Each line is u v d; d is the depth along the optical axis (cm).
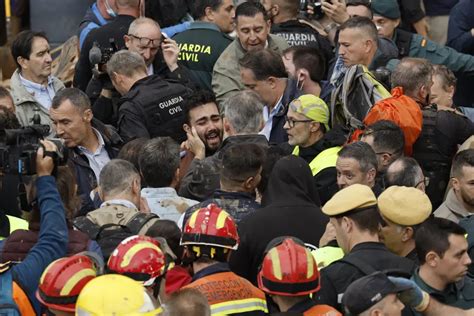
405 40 3691
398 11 3662
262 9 3341
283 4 3597
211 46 3438
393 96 2812
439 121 2823
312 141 2800
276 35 3500
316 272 1875
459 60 3691
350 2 3606
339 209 2080
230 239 1981
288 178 2338
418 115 2759
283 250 1875
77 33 3981
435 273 2031
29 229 2083
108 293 1652
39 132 2066
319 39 3594
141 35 3253
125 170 2380
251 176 2391
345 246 2105
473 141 2780
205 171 2686
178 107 3092
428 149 2816
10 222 2336
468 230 2381
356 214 2073
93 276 1803
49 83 3356
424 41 3694
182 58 3447
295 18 3622
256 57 3075
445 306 1891
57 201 2025
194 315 1742
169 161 2542
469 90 3762
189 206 2550
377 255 2055
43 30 4281
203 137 2967
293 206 2309
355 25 3052
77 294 1786
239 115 2731
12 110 2995
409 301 1862
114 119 3200
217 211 2006
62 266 1803
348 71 2903
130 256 1867
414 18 4122
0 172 2161
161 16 3838
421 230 2039
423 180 2486
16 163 2033
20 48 3303
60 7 4272
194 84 3338
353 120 2839
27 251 2062
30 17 4288
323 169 2694
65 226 2022
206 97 2969
